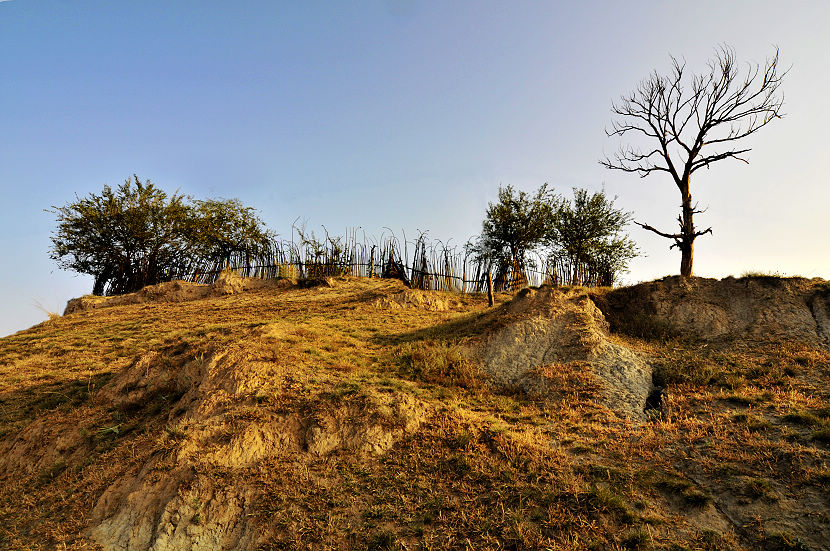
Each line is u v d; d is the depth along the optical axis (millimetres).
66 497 11328
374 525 9523
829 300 17750
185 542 9672
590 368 15695
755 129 22594
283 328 18500
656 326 18812
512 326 18484
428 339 19562
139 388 15336
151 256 40125
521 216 29922
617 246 32844
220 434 11844
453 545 8938
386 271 35750
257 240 38969
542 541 8727
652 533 8805
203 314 29328
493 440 11641
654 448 11516
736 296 19312
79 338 24844
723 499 9586
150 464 11234
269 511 9992
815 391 13344
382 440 11883
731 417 12375
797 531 8516
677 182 24000
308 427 12258
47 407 15812
